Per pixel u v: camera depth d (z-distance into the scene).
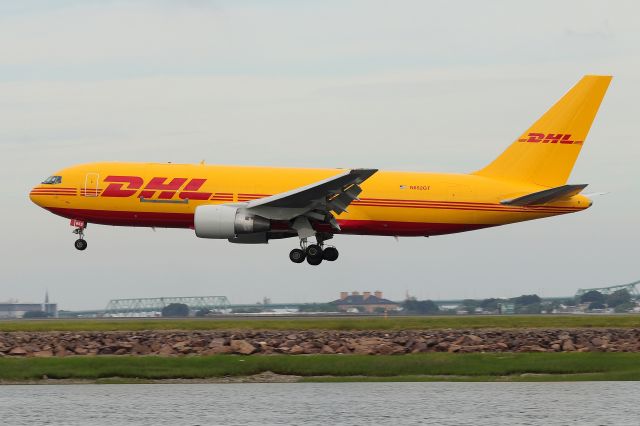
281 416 117.25
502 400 125.00
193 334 152.38
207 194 183.88
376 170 169.62
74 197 186.62
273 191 183.75
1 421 115.25
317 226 187.12
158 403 123.38
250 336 151.38
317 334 153.25
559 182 187.75
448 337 152.12
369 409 120.50
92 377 134.88
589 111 187.25
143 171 187.38
